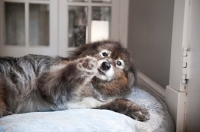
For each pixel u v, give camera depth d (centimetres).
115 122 133
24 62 167
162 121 156
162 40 204
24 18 308
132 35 275
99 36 301
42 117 133
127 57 188
